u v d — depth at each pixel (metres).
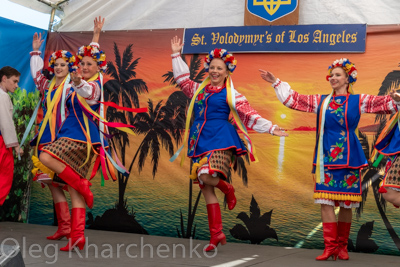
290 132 4.88
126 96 5.35
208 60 4.20
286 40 4.86
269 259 3.82
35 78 4.69
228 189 4.32
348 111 3.94
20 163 5.44
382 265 3.77
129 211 5.24
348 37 4.70
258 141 4.95
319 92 4.80
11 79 4.84
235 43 4.99
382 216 4.55
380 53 4.66
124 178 5.29
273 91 4.95
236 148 4.01
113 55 5.40
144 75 5.32
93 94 3.95
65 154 3.82
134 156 5.28
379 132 4.63
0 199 4.74
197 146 4.07
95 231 5.16
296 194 4.81
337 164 3.92
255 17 4.95
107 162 4.09
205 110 4.11
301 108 4.11
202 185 4.11
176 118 5.20
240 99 4.14
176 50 4.43
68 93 4.09
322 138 4.00
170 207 5.13
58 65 4.23
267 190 4.88
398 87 4.59
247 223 4.90
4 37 5.18
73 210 3.87
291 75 4.88
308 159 4.82
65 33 5.52
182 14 5.23
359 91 4.69
